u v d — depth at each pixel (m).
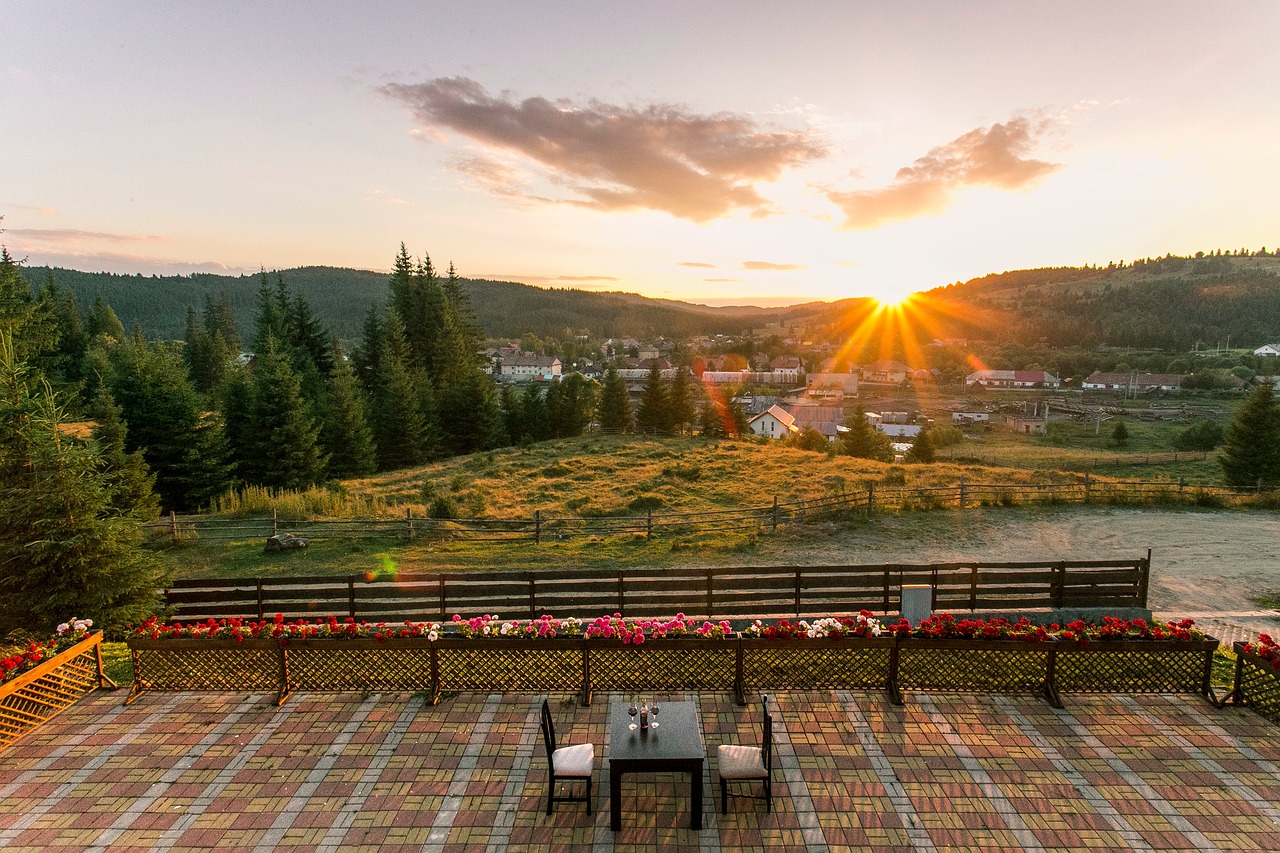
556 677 9.09
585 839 6.29
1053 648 8.64
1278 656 8.20
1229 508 23.02
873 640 8.66
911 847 6.17
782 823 6.49
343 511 22.89
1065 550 18.14
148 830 6.46
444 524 20.03
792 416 92.94
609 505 23.83
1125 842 6.24
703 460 32.50
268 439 30.77
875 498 22.44
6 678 8.04
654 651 9.01
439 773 7.34
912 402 130.25
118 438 22.73
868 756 7.58
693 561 17.17
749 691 8.98
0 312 29.08
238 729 8.21
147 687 9.18
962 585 13.77
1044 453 72.62
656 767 6.26
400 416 39.44
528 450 38.59
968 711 8.52
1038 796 6.89
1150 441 82.56
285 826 6.50
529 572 13.09
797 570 12.79
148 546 18.58
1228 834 6.35
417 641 8.84
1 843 6.27
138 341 41.47
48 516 11.16
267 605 12.77
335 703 8.81
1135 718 8.38
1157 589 15.52
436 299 56.44
